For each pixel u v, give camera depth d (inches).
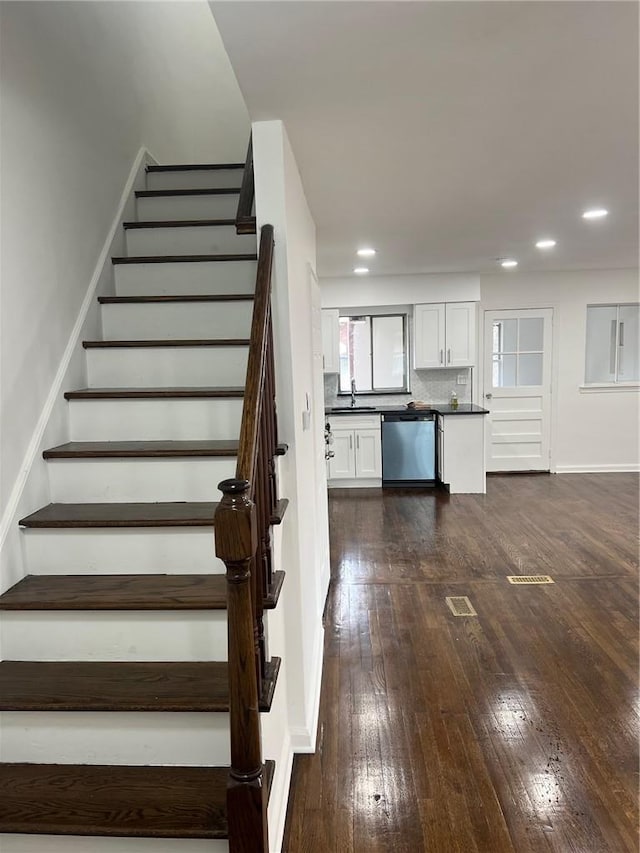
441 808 70.4
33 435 76.5
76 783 58.5
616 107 79.0
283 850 65.0
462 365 252.5
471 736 83.4
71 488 79.9
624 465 266.8
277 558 75.2
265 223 79.8
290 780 75.9
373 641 112.9
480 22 57.8
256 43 60.7
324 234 158.4
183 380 94.6
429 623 120.0
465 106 77.5
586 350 262.4
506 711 89.0
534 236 169.8
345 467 247.3
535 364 263.7
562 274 256.2
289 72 67.0
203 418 86.2
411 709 90.4
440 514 203.6
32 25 78.4
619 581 139.3
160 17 144.3
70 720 60.6
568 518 194.1
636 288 255.1
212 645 66.4
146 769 60.6
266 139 80.0
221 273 107.4
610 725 85.0
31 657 67.4
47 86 82.8
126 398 85.7
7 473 70.0
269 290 71.6
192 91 159.5
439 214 138.6
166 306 100.7
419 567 152.8
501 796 71.9
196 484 79.2
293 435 80.6
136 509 76.3
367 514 206.4
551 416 265.9
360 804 71.5
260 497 59.9
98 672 64.7
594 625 116.8
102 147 104.8
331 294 252.4
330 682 98.6
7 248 70.9
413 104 76.7
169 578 71.6
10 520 70.1
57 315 84.9
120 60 115.2
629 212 139.9
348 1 53.0
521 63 66.5
